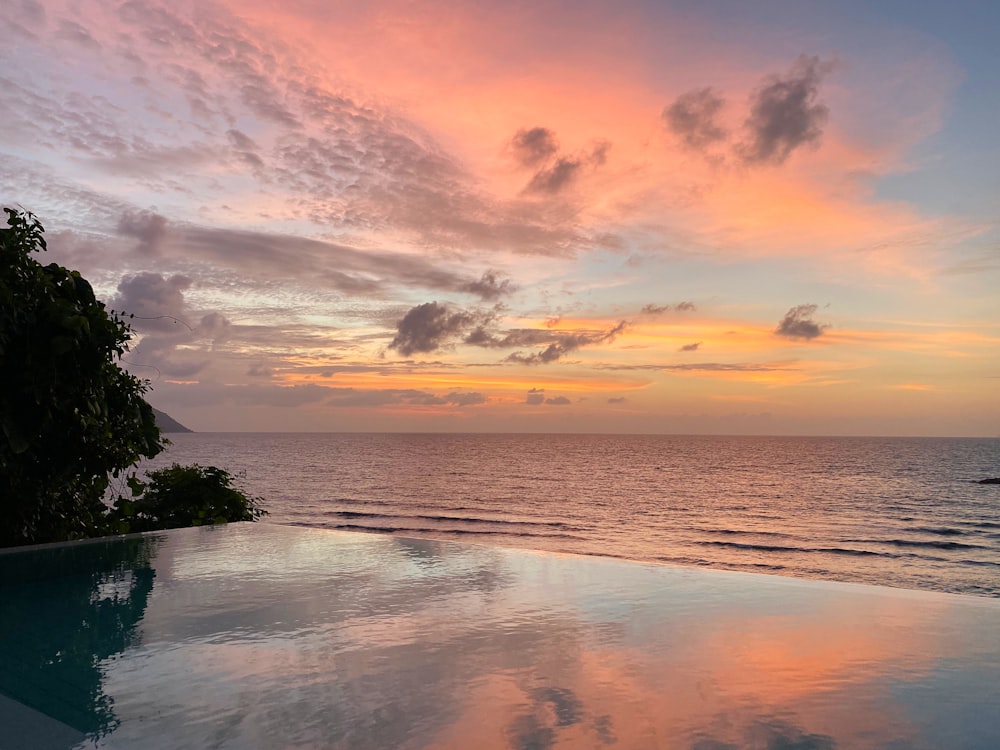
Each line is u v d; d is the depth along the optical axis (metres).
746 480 68.25
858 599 2.96
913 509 46.50
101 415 4.21
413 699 1.79
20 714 1.66
